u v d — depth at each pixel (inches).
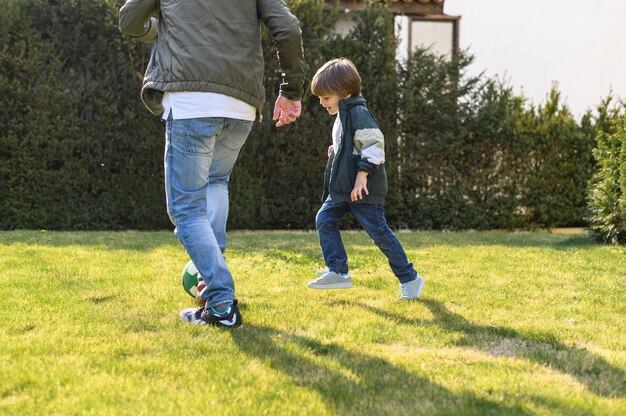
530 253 234.8
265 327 122.9
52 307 135.3
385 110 347.6
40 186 322.7
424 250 240.8
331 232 155.5
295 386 91.0
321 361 102.3
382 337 117.7
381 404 85.0
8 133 314.3
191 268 142.0
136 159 328.5
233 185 335.0
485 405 84.6
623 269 200.1
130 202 328.8
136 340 110.3
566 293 161.3
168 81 115.5
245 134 127.0
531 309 143.7
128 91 326.6
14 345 106.0
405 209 352.2
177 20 115.3
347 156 146.3
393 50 346.9
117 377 92.3
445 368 100.0
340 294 155.7
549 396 87.7
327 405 84.1
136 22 122.3
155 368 96.7
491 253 232.7
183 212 119.3
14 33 314.5
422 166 352.8
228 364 99.1
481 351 110.4
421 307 143.1
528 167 360.8
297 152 341.7
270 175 345.1
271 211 344.8
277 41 116.1
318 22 334.6
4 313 129.3
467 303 147.9
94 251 222.1
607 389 91.7
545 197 361.4
